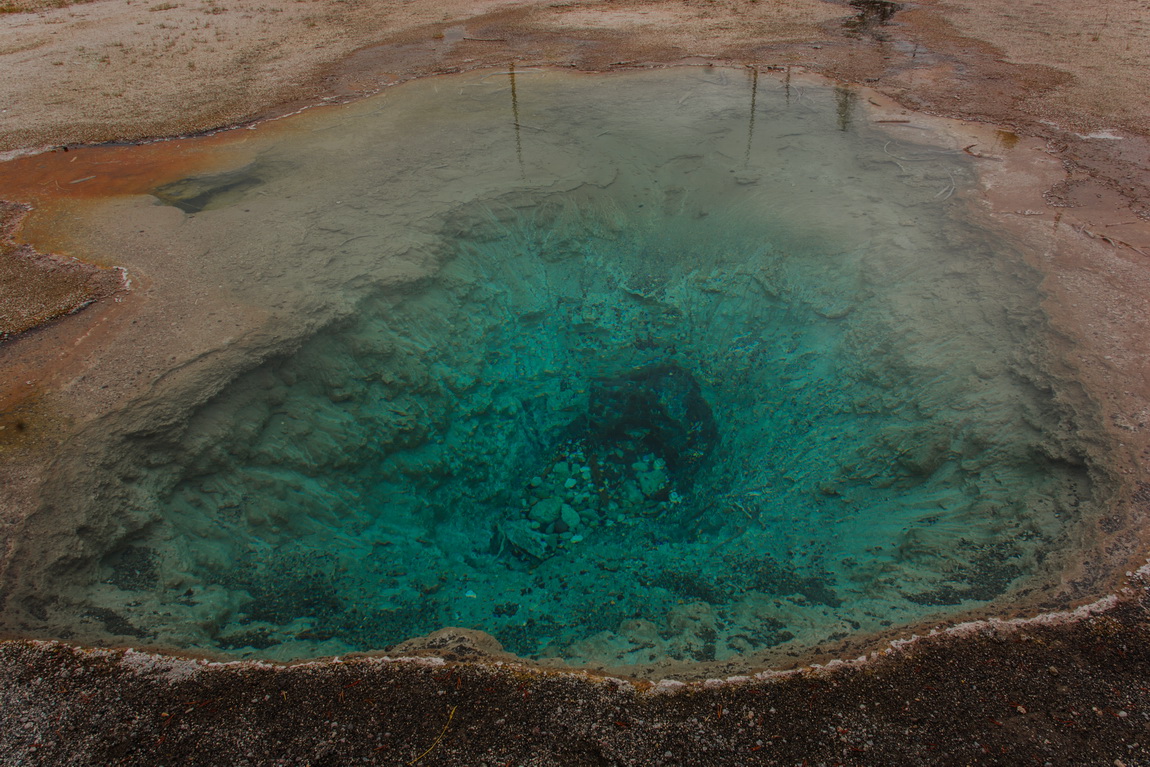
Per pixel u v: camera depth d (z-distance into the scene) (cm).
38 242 844
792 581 625
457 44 1591
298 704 401
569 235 1020
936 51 1448
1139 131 1059
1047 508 559
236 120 1198
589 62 1445
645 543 789
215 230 873
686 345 988
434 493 802
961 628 442
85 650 438
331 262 824
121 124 1187
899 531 627
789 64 1398
